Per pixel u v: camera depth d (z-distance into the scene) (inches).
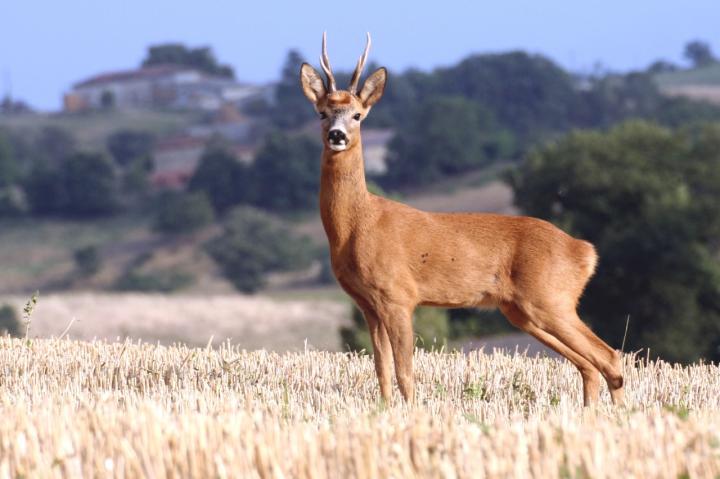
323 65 1193.4
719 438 781.3
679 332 4453.7
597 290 4596.5
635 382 1326.3
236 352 1523.1
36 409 922.1
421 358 1487.5
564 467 739.4
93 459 773.3
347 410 1023.0
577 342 1190.3
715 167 5231.3
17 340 1550.2
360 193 1166.3
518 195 5497.1
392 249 1161.4
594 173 5064.0
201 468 746.8
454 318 4025.6
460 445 770.8
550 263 1189.1
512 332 3949.3
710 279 4473.4
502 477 722.2
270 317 7130.9
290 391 1218.0
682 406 1096.2
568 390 1310.3
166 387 1202.0
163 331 6501.0
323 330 6727.4
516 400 1214.9
